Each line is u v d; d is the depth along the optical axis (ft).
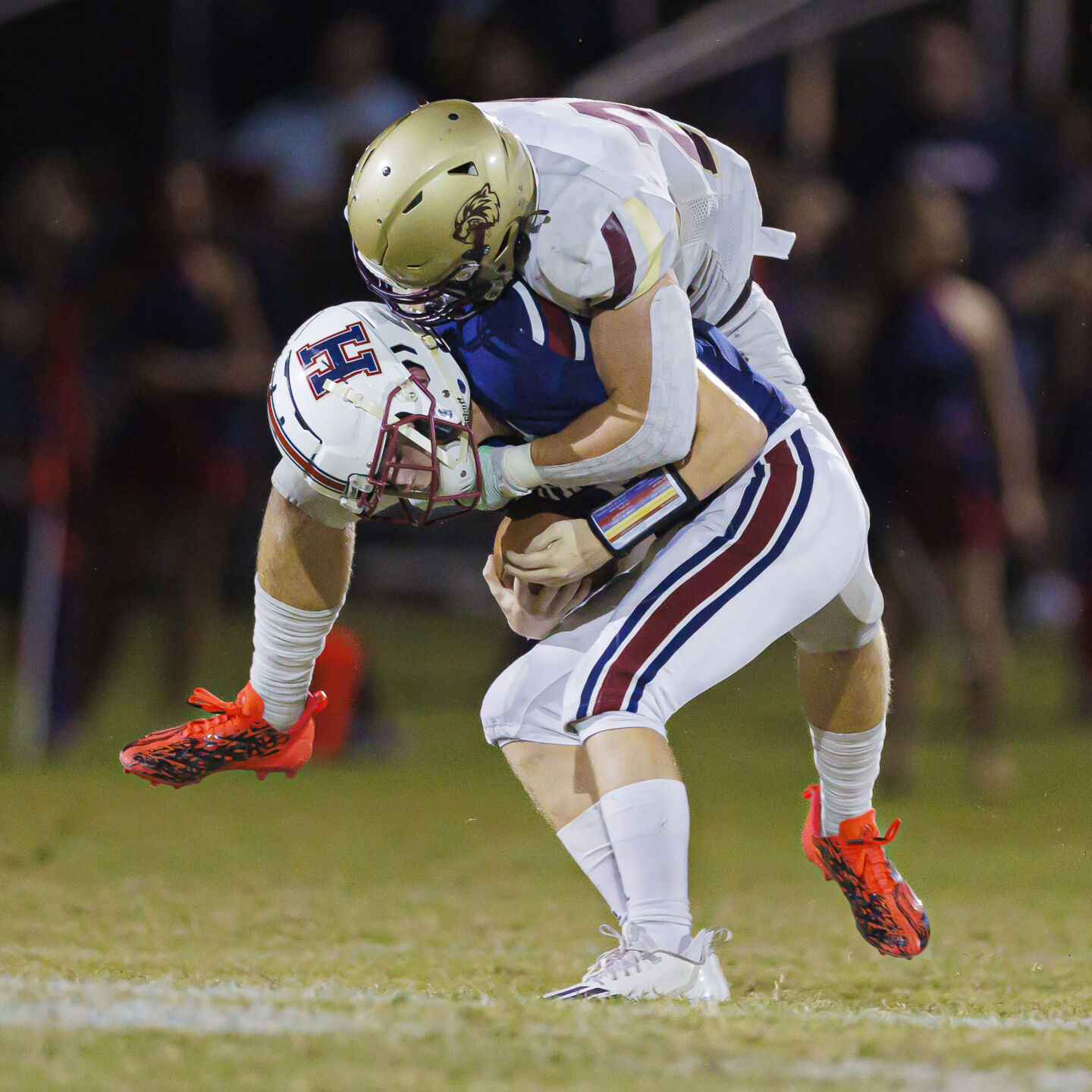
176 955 37.91
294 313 119.55
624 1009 30.45
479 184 31.37
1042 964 39.37
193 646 86.12
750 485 34.53
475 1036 27.17
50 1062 24.86
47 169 108.88
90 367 86.89
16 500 114.52
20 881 49.32
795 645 38.14
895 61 133.59
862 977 37.83
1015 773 76.38
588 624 35.73
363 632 127.13
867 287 71.00
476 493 33.37
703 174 35.47
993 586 70.18
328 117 128.06
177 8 139.03
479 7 134.82
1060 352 98.43
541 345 33.06
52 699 80.48
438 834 60.85
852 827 38.47
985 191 118.83
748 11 129.39
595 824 36.01
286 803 67.82
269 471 126.21
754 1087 24.38
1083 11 135.44
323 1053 25.76
